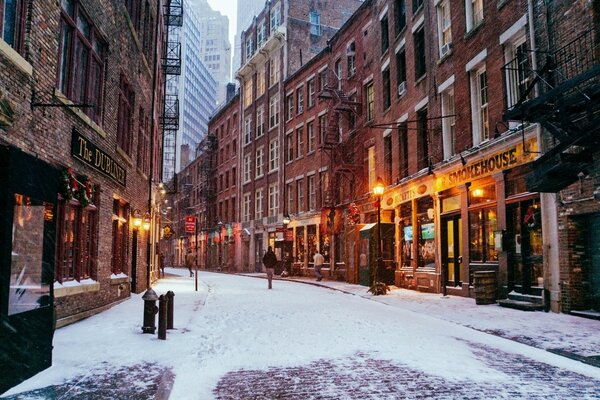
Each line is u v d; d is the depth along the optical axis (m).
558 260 12.45
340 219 30.48
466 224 17.03
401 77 23.69
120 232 16.38
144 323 9.30
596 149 10.13
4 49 7.08
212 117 60.66
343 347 8.30
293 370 6.77
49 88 9.05
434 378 6.28
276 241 40.34
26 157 6.07
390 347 8.27
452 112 18.91
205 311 13.35
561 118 10.39
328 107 31.80
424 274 20.09
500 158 14.84
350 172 29.06
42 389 5.46
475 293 14.84
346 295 19.36
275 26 44.44
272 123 43.41
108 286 13.68
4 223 5.57
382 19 25.83
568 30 12.18
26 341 5.92
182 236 72.12
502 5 15.06
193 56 169.12
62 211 10.45
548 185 10.98
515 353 7.84
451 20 18.50
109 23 13.23
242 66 52.00
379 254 19.20
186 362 6.98
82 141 10.89
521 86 14.34
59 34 10.06
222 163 56.09
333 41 32.78
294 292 20.78
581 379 6.23
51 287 6.65
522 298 13.75
